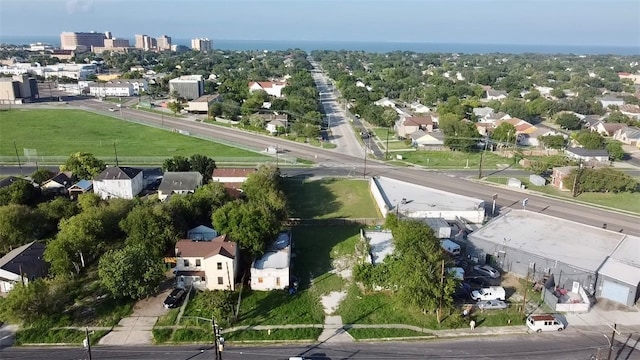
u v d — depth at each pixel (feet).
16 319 161.38
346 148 429.79
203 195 245.86
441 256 180.04
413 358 150.51
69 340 158.40
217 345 145.07
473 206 269.23
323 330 165.58
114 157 380.99
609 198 308.81
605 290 186.39
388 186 307.58
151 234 203.72
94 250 205.87
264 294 187.32
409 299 166.50
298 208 284.61
